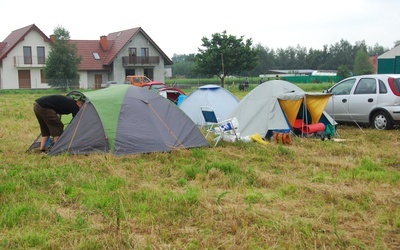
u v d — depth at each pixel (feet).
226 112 48.96
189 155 32.17
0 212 20.16
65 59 167.63
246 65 173.78
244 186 24.62
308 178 26.48
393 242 17.26
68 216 19.85
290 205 21.18
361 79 46.62
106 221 19.34
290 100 39.96
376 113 44.83
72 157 31.48
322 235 17.58
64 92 159.53
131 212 20.35
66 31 170.09
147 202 21.62
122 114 33.68
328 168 28.78
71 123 32.91
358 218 19.56
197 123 49.55
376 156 32.24
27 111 71.72
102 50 194.39
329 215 19.70
